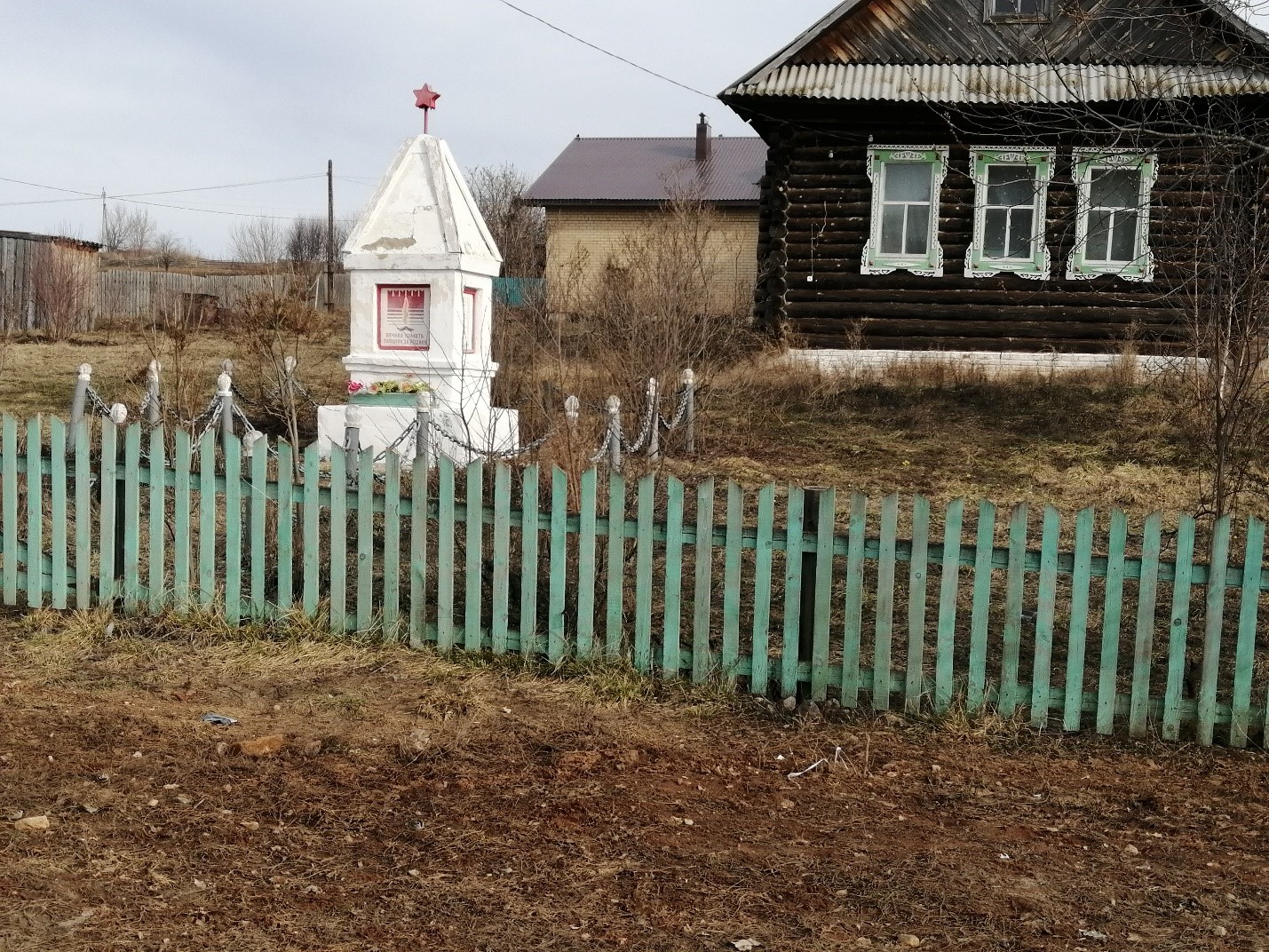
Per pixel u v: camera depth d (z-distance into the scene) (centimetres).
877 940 350
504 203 3212
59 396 1541
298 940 338
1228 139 704
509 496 588
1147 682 523
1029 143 1566
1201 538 894
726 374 1506
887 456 1202
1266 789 478
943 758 503
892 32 1748
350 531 786
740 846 412
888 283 1711
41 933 334
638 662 579
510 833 415
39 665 582
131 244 7719
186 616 634
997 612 721
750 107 1708
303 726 516
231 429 1073
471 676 579
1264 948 352
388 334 1128
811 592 550
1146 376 1423
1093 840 428
